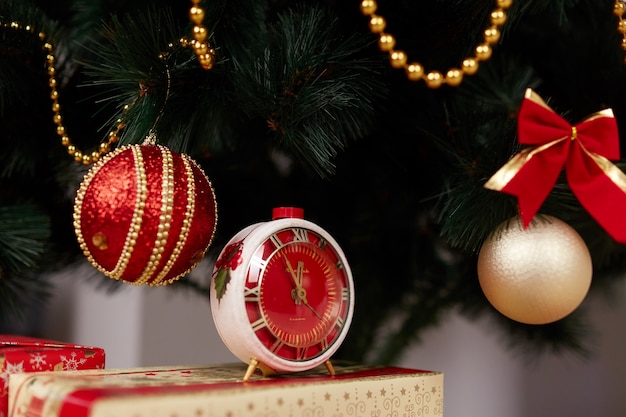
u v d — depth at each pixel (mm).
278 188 826
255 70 648
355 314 849
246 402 584
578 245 623
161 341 1108
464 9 649
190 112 674
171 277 640
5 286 765
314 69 634
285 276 645
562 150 618
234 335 633
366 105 661
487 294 640
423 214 825
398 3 671
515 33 763
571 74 742
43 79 708
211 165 805
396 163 764
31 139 749
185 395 567
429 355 1161
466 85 731
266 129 787
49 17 770
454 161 713
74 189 795
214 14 653
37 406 579
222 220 805
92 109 736
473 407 1148
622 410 1028
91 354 660
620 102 710
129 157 617
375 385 637
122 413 548
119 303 1115
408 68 612
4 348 644
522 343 892
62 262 813
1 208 725
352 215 834
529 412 1115
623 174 629
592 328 991
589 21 749
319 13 656
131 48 637
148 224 607
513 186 608
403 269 852
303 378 638
